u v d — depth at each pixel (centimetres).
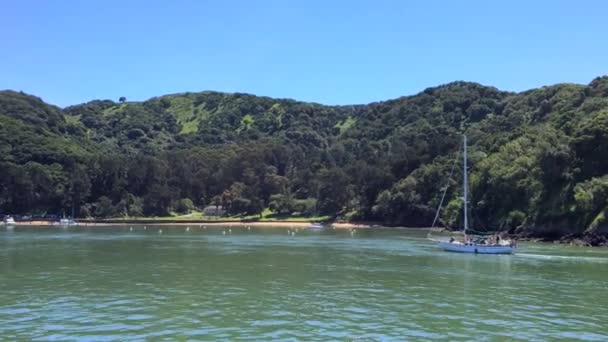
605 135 12094
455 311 4269
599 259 8344
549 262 7962
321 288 5400
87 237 13562
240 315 4066
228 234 15650
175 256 8625
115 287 5375
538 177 13012
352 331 3591
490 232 13725
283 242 12119
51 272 6512
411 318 4000
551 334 3569
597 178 11762
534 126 16762
